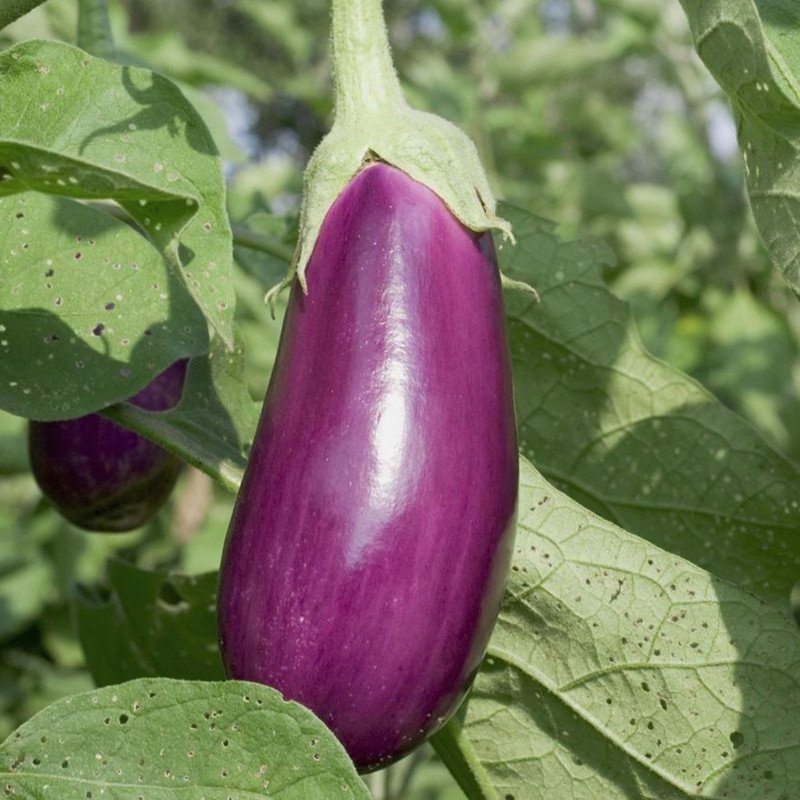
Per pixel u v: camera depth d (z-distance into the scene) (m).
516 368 0.84
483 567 0.54
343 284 0.55
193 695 0.55
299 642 0.53
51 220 0.68
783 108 0.58
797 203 0.60
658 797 0.69
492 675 0.69
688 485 0.83
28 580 1.75
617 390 0.83
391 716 0.54
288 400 0.55
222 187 0.56
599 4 2.33
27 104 0.57
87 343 0.66
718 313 2.11
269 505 0.54
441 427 0.54
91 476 0.76
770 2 0.65
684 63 2.30
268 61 7.35
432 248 0.56
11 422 1.38
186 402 0.72
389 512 0.53
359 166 0.57
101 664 0.90
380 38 0.59
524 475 0.66
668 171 2.67
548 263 0.83
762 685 0.66
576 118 3.04
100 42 0.81
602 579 0.66
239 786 0.55
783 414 1.93
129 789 0.56
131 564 0.84
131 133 0.57
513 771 0.70
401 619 0.53
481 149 2.29
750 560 0.83
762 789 0.67
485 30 2.48
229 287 0.55
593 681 0.68
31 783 0.56
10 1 0.61
